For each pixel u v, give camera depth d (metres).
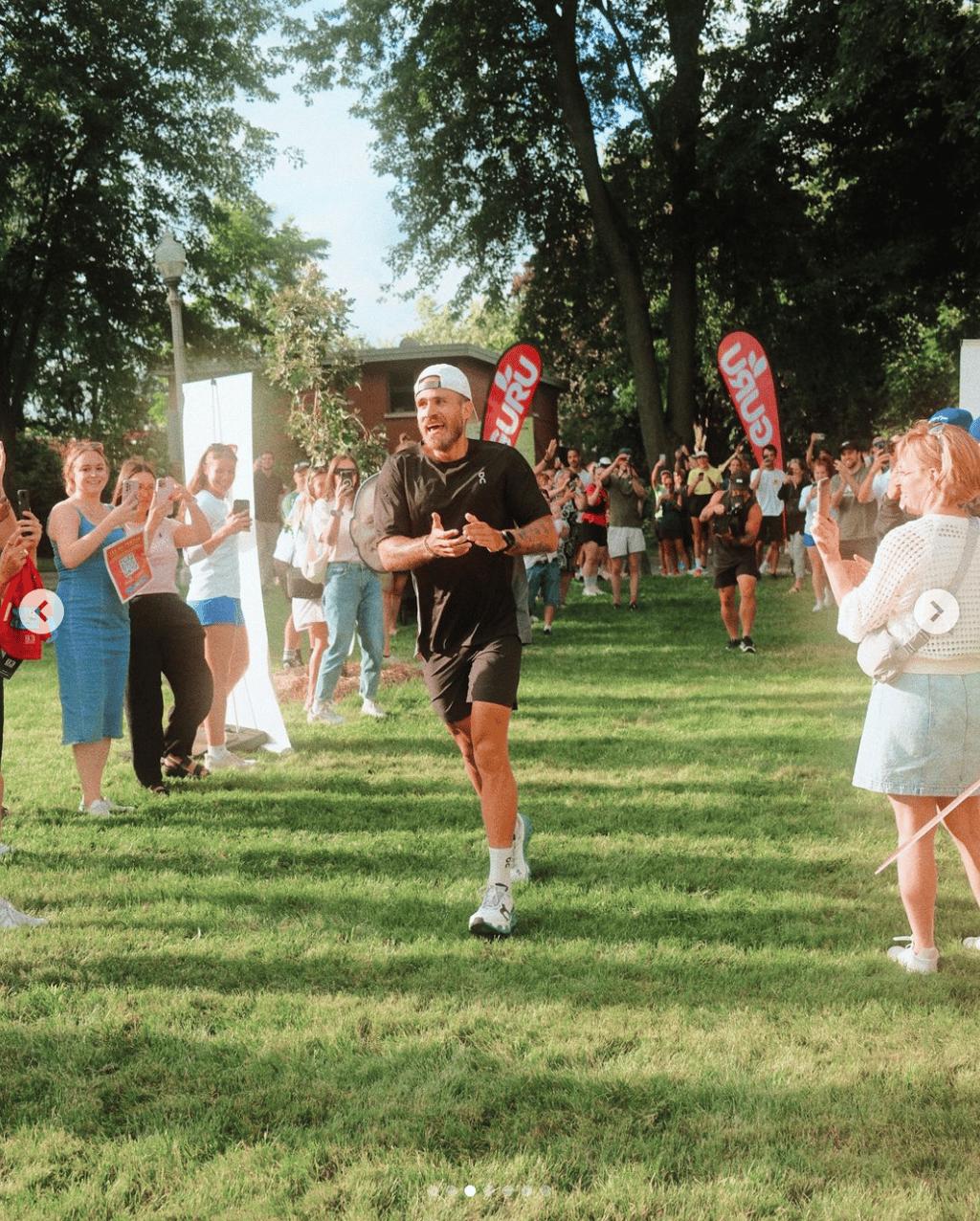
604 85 26.83
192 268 31.92
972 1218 2.54
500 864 4.39
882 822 5.78
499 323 34.22
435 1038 3.45
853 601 3.84
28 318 31.95
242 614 7.64
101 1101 3.13
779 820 5.84
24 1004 3.71
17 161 27.34
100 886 4.93
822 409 32.72
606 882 4.90
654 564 22.19
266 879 5.02
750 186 25.70
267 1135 2.95
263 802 6.44
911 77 22.47
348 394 34.22
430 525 4.45
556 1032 3.49
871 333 28.38
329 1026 3.54
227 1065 3.31
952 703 3.73
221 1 28.88
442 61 27.22
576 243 29.52
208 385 7.72
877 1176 2.73
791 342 27.95
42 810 6.29
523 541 4.27
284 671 10.84
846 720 8.30
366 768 7.24
